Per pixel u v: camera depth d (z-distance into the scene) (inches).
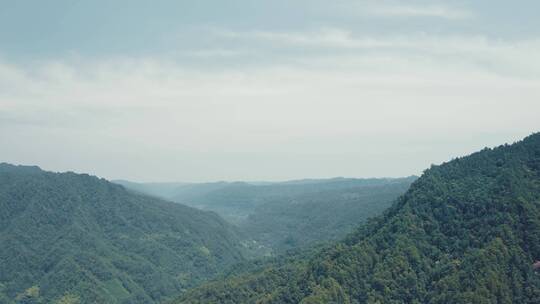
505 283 7741.1
